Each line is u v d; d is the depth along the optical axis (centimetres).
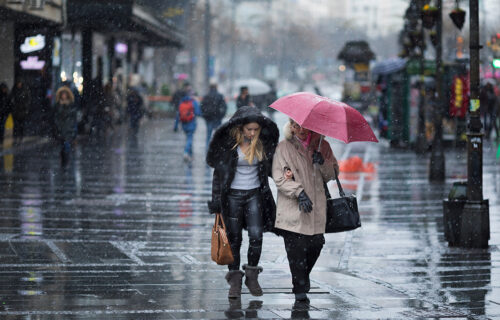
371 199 3916
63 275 2167
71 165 5462
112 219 3238
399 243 2764
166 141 7981
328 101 1825
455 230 2694
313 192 1847
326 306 1814
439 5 4731
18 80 6938
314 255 1911
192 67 17362
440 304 1847
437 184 4559
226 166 1862
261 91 12362
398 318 1695
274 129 1856
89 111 8456
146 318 1664
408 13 6166
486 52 10612
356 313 1738
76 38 8762
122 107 10906
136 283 2070
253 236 1869
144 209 3522
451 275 2225
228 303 1839
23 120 6912
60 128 5219
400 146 7588
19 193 4003
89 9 7881
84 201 3747
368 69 11606
